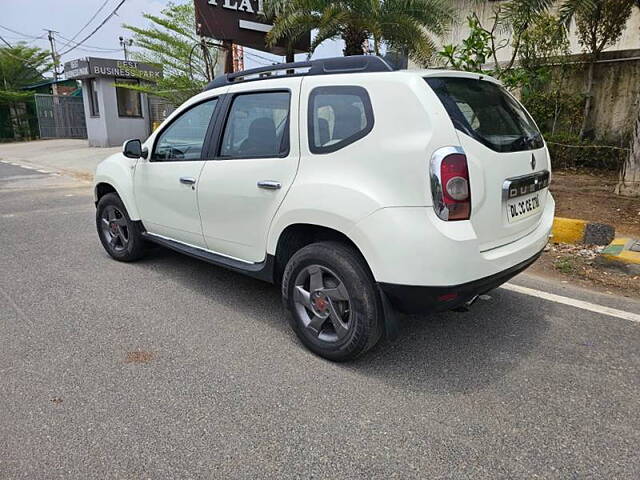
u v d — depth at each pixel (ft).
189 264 17.04
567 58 33.60
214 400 9.09
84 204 28.99
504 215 10.05
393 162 9.02
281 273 11.79
